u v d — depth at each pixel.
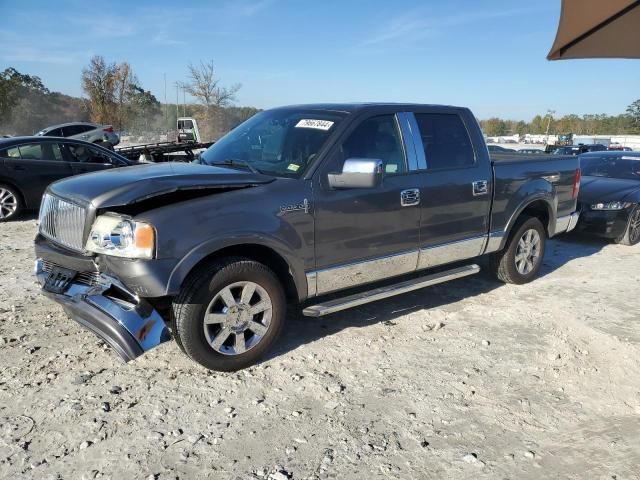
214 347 3.65
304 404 3.42
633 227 8.11
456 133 5.07
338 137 4.20
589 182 8.78
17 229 8.70
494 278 6.06
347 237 4.19
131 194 3.36
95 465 2.79
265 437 3.07
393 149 4.55
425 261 4.83
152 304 3.59
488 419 3.31
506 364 4.03
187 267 3.40
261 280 3.76
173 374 3.74
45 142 9.79
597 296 5.67
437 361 4.06
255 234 3.66
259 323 3.86
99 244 3.39
